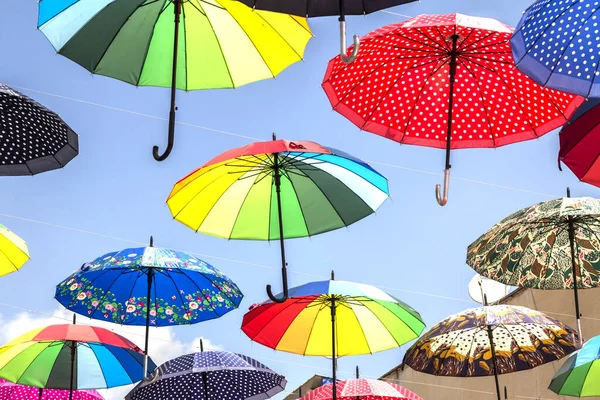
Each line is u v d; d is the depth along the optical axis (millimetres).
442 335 5730
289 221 4508
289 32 3445
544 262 4867
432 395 11523
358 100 3705
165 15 3377
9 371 5848
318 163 4316
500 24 3398
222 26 3436
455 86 3643
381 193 4414
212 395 6301
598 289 8414
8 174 3635
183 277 5371
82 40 3305
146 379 4883
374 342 5664
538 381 9352
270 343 5742
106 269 5223
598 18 2914
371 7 2859
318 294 5102
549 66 2908
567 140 3797
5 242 4488
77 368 5941
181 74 3486
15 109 3553
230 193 4480
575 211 4547
